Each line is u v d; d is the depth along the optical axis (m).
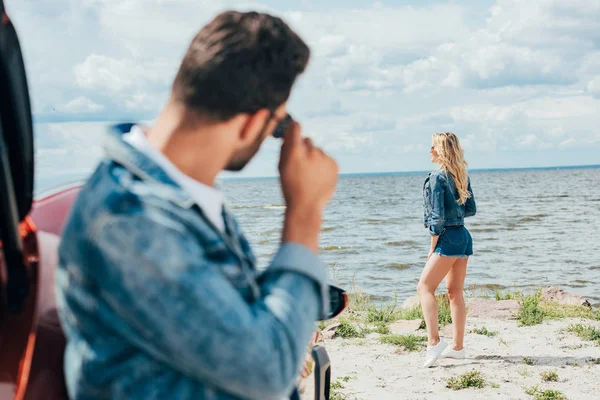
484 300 10.32
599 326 8.63
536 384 6.19
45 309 1.22
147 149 1.12
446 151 6.48
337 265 27.47
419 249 34.50
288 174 1.21
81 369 1.07
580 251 30.56
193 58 1.11
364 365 7.04
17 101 1.21
